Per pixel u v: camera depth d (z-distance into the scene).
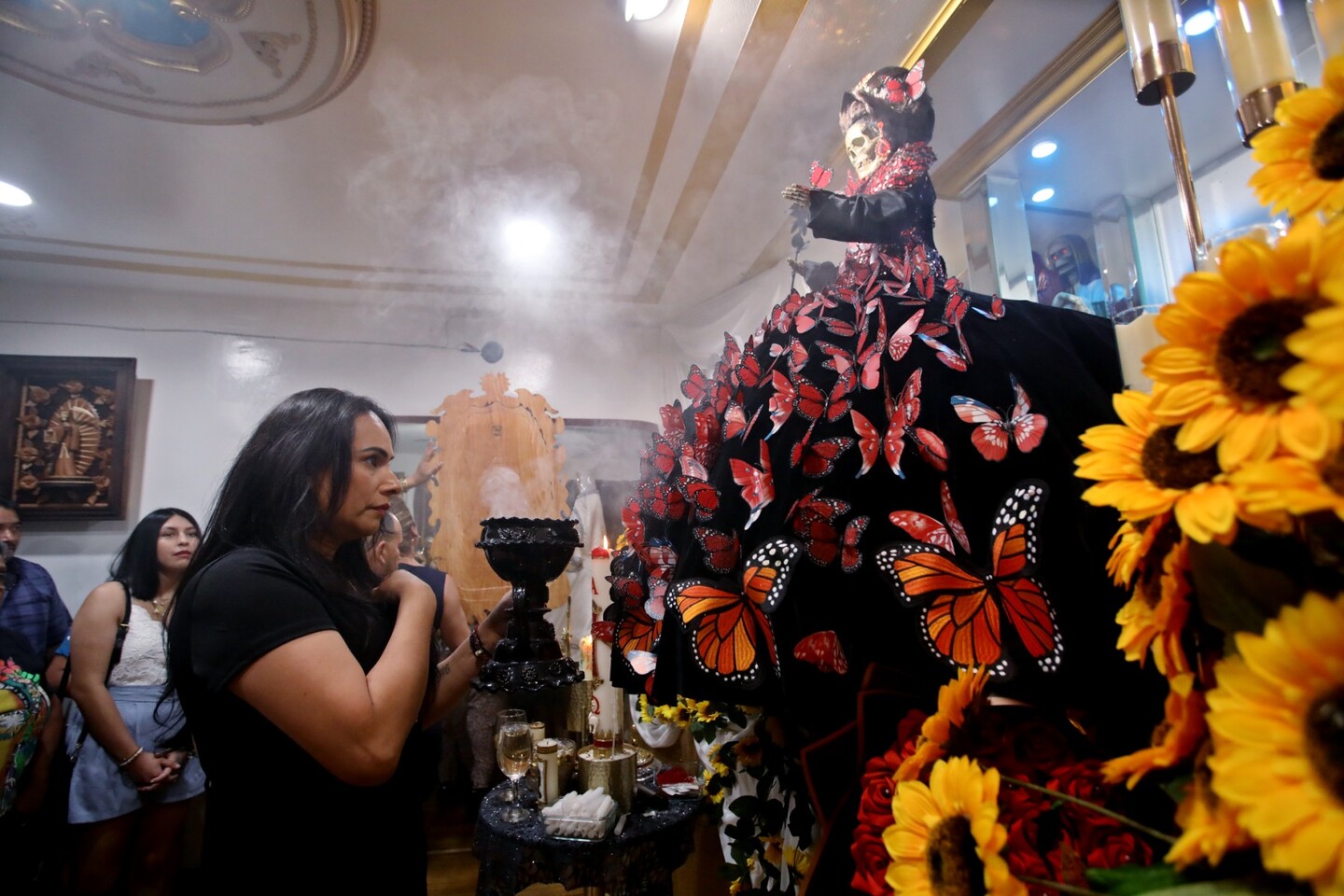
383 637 0.93
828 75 1.95
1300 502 0.24
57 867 2.23
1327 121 0.32
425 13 1.79
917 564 0.50
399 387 3.63
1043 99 1.56
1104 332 0.67
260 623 0.78
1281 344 0.26
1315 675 0.23
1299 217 0.31
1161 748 0.30
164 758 2.19
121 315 3.35
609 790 1.51
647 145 2.36
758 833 0.74
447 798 2.92
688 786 1.64
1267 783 0.23
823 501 0.55
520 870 1.39
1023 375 0.59
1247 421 0.27
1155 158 1.41
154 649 2.24
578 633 3.17
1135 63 0.63
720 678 0.53
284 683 0.75
